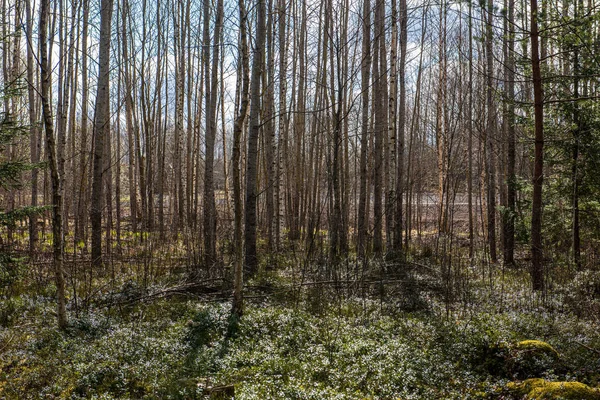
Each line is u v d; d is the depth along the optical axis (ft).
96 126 44.50
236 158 28.71
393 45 53.98
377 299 36.68
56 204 26.40
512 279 44.78
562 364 22.53
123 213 96.07
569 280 38.52
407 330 28.14
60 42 50.96
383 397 20.17
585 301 32.30
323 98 75.97
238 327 27.53
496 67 65.00
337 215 50.65
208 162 49.78
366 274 41.32
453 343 25.43
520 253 61.82
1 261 28.81
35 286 35.70
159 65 75.05
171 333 26.55
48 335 25.64
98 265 42.80
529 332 26.91
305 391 19.47
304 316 30.12
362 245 48.67
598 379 21.16
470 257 58.29
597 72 38.55
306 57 72.08
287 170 76.23
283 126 67.82
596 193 41.91
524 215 48.19
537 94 38.34
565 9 42.39
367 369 22.36
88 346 24.20
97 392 19.74
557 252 46.37
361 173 53.67
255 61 44.83
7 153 62.28
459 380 22.08
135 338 25.46
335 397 18.99
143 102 67.26
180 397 19.29
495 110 59.31
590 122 40.01
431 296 37.83
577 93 40.63
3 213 27.61
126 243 59.00
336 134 42.01
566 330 26.89
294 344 25.89
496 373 22.86
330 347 24.70
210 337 26.37
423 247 61.57
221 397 19.34
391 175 54.34
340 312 32.24
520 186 47.03
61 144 46.14
